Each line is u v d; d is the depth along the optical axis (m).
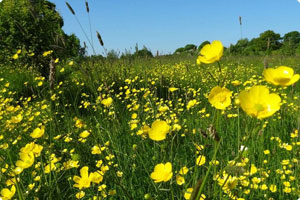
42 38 7.93
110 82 5.85
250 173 2.05
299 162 2.44
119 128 3.18
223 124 3.53
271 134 3.20
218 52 1.09
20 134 3.20
